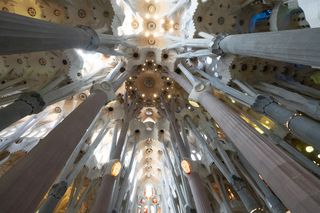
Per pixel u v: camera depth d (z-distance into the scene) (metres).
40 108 10.71
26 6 13.97
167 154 20.02
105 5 15.50
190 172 13.80
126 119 18.67
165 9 19.19
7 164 14.30
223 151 15.62
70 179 12.96
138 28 19.66
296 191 5.49
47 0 14.07
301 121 9.57
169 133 20.39
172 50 19.47
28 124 15.28
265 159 6.96
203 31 16.69
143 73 20.75
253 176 13.87
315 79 17.00
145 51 19.41
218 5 16.23
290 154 13.53
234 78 16.61
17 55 14.25
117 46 17.14
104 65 18.39
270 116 11.50
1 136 14.88
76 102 17.47
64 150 7.04
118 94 19.86
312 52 5.95
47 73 15.02
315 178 5.67
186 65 19.27
